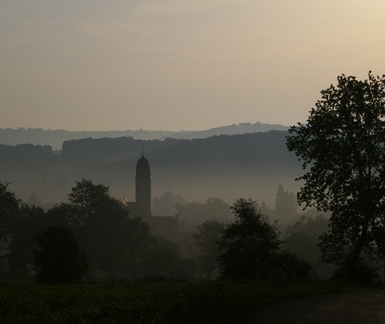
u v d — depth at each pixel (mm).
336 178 38812
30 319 15531
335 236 39344
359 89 38688
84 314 13875
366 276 38000
